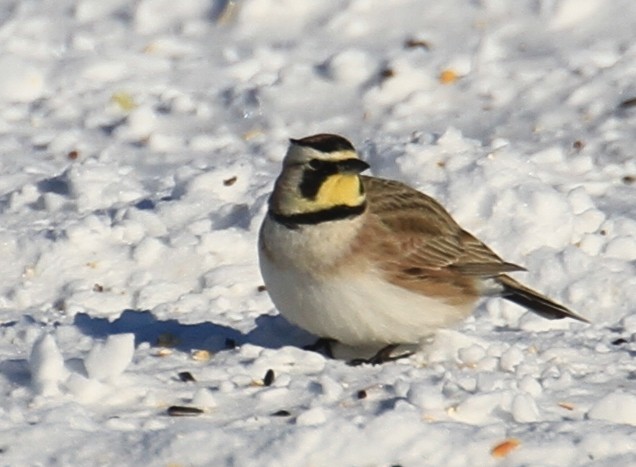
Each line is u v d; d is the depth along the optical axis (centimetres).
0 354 1200
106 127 1911
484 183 1526
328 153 1152
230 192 1587
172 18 2181
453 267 1215
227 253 1460
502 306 1345
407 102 1914
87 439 1012
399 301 1178
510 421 1054
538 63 1978
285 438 994
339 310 1166
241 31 2136
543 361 1212
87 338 1252
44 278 1434
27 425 1031
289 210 1158
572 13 2064
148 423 1040
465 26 2078
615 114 1848
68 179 1645
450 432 1015
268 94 1945
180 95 1942
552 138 1802
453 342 1214
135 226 1499
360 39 2086
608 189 1655
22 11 2205
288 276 1166
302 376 1141
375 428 1002
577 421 1056
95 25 2173
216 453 989
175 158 1800
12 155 1811
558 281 1429
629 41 2011
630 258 1469
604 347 1259
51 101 1970
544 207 1499
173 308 1345
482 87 1931
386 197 1209
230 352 1209
